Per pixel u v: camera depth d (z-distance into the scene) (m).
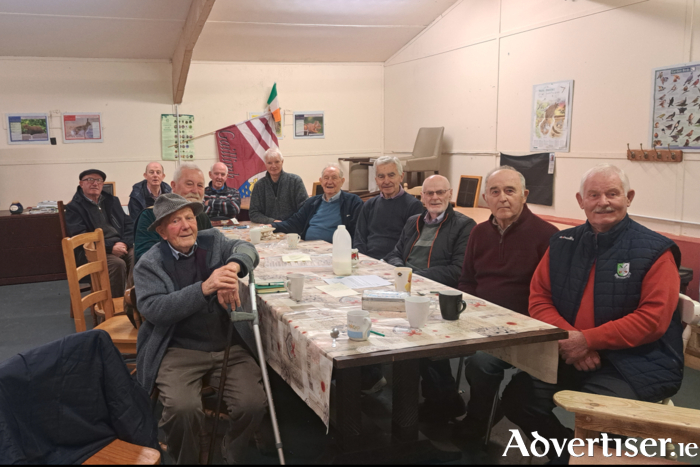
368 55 7.81
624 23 4.50
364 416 2.59
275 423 1.86
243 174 7.63
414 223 3.37
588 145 4.95
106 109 6.86
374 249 3.82
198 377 2.12
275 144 7.72
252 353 2.26
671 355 2.00
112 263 4.34
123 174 7.05
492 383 2.40
